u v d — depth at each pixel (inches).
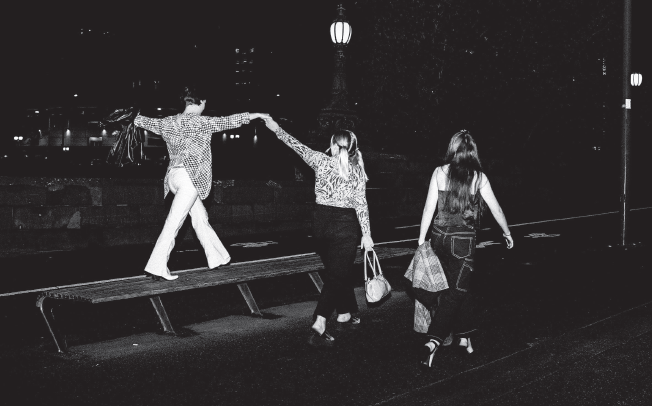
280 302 362.0
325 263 267.4
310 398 211.9
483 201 247.6
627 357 262.4
